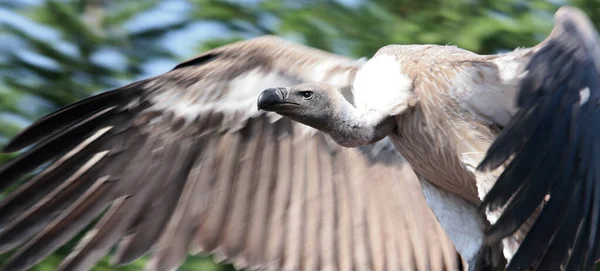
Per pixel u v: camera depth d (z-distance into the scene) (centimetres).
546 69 986
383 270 1205
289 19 1425
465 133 1115
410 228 1205
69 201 1179
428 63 1128
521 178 966
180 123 1195
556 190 973
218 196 1206
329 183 1220
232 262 1201
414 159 1150
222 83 1183
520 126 972
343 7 1448
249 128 1209
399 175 1212
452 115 1116
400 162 1212
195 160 1203
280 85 1180
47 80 1398
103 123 1188
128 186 1191
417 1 1460
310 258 1209
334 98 1116
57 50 1405
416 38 1423
